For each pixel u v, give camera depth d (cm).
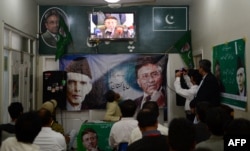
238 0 403
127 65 678
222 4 467
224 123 200
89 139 527
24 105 576
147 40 680
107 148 523
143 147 216
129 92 677
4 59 470
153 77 677
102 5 677
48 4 671
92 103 672
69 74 671
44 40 673
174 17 682
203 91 429
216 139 204
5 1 464
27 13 594
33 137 208
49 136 294
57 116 669
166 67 680
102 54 677
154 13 680
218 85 436
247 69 376
